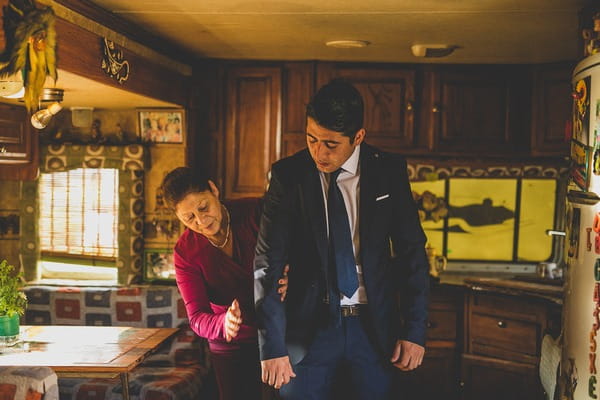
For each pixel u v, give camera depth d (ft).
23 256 13.37
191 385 10.96
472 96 13.57
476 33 10.92
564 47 11.85
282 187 6.62
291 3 9.22
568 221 7.68
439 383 12.94
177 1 9.16
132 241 13.21
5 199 13.34
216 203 7.79
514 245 14.38
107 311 12.41
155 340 9.59
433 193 14.23
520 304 11.87
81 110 13.16
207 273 8.35
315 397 6.77
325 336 6.65
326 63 13.61
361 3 9.16
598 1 8.73
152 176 13.44
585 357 6.72
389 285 6.73
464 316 12.75
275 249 6.62
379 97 13.65
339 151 6.12
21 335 9.80
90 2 9.07
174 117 13.23
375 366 6.78
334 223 6.52
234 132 13.76
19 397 6.45
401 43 11.85
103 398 10.48
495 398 12.32
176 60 12.70
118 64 9.94
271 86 13.65
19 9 6.93
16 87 7.20
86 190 13.43
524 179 14.15
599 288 6.38
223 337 7.91
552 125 13.20
